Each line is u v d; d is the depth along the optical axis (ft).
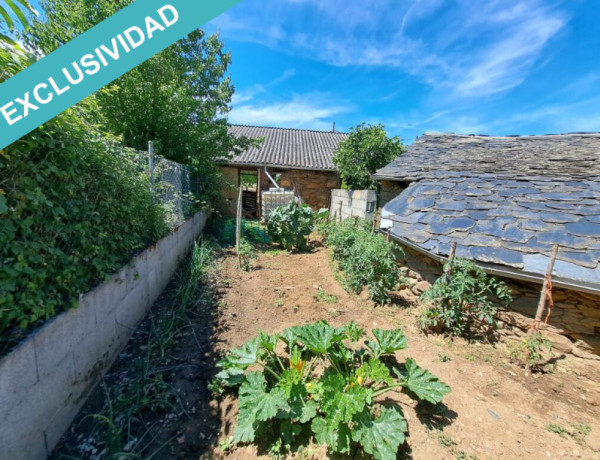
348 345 9.96
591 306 8.89
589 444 6.33
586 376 8.64
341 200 31.07
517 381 8.34
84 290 6.91
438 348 9.89
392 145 32.65
